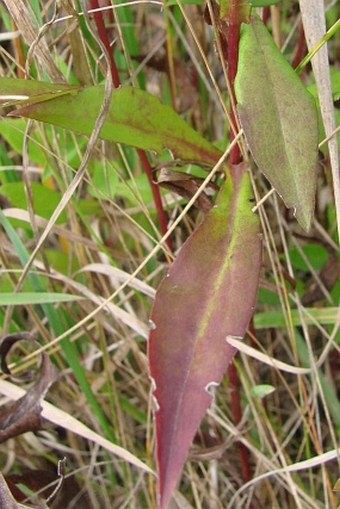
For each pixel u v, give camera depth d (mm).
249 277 306
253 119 286
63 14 449
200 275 307
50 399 469
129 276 410
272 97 289
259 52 294
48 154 418
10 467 465
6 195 432
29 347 490
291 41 488
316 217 471
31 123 374
